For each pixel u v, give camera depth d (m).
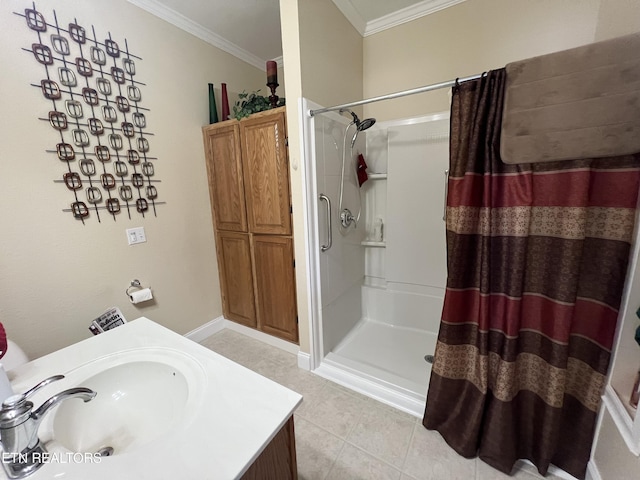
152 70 1.88
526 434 1.20
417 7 1.98
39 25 1.38
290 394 0.75
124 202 1.80
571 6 1.60
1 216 1.33
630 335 0.95
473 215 1.14
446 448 1.32
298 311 1.89
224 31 2.21
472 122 1.08
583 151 0.89
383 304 2.46
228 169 2.14
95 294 1.70
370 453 1.31
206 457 0.57
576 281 0.98
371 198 2.42
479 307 1.16
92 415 0.83
